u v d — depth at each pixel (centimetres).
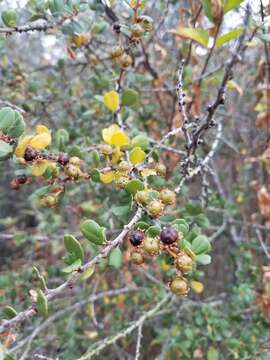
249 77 32
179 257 12
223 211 28
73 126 29
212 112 16
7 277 26
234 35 14
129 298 30
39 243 32
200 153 29
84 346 28
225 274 34
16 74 27
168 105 29
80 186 29
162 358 25
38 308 11
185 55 26
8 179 39
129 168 15
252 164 32
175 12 29
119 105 19
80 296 30
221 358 26
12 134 14
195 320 25
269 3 18
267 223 28
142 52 27
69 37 22
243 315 26
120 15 23
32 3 20
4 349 11
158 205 13
